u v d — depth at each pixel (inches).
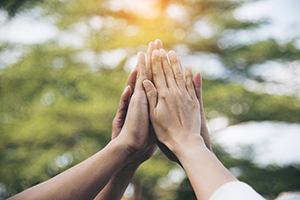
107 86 225.0
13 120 222.7
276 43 277.0
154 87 33.2
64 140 226.4
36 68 239.9
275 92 278.5
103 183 26.6
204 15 273.1
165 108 31.9
